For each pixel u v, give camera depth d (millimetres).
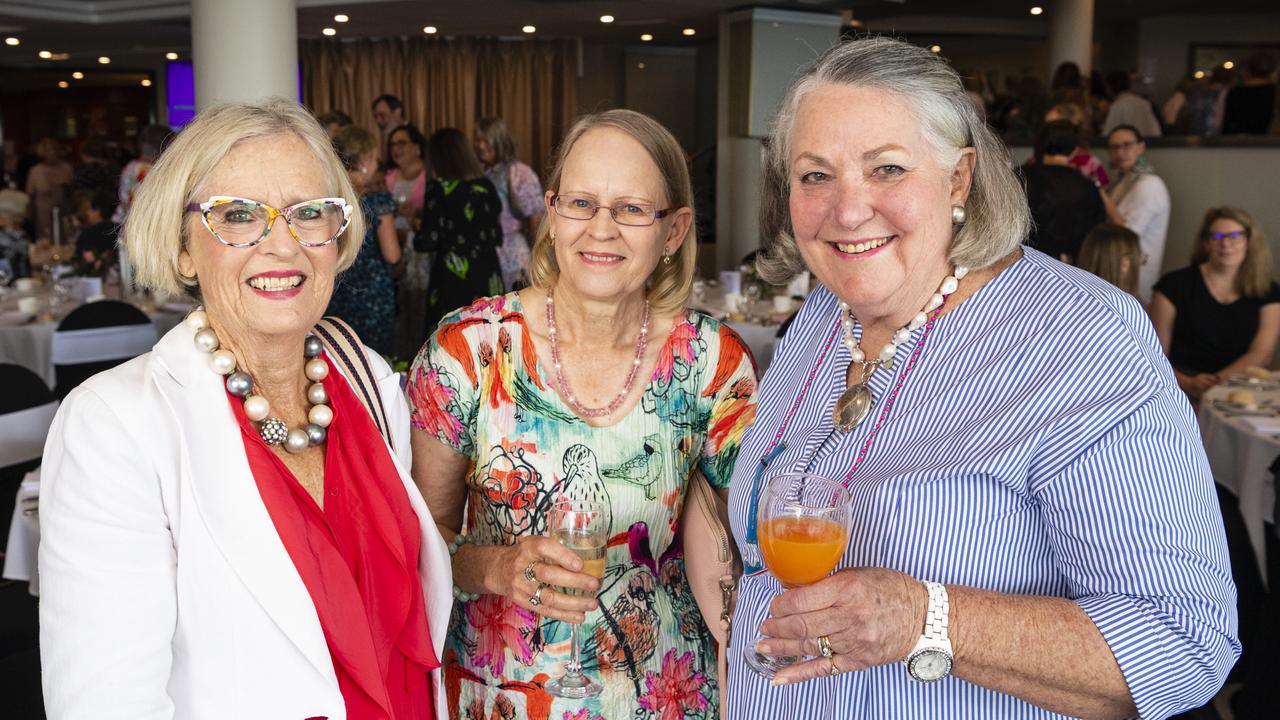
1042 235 5684
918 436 1361
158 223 1356
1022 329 1323
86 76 15625
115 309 5367
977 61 15250
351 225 1462
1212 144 7566
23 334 5668
